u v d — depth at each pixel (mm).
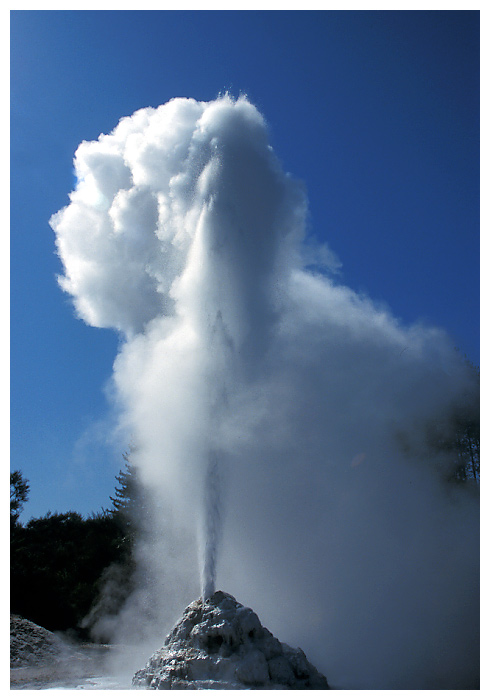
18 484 48125
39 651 22703
